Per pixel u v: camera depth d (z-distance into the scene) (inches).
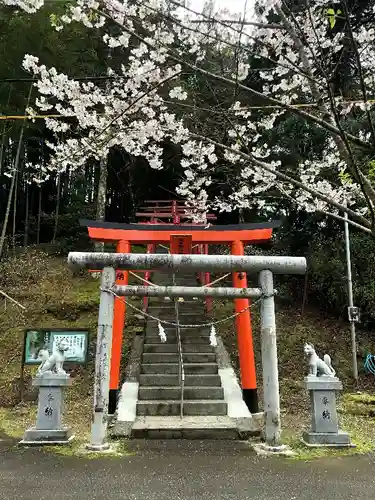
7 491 159.2
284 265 237.8
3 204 772.0
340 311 441.7
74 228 693.9
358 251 422.6
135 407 268.5
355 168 111.1
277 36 164.4
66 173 803.4
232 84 119.6
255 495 157.0
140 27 163.3
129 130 213.6
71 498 152.9
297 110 117.0
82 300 451.5
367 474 180.2
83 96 204.1
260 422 263.4
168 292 233.8
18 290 474.3
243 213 586.9
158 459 200.7
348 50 175.2
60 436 223.3
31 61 200.2
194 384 298.4
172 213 548.4
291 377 357.1
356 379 347.6
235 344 399.2
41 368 235.5
